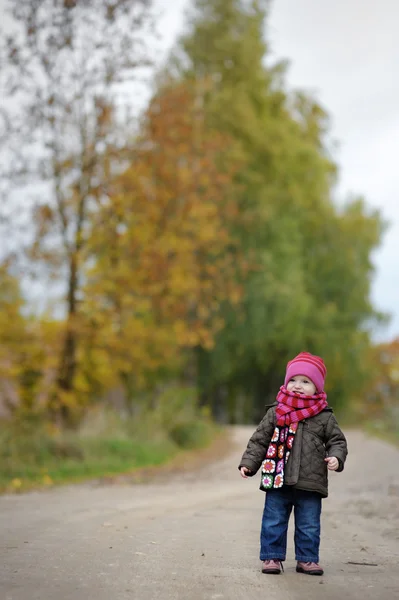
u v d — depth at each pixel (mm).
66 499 11375
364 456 21156
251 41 39219
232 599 4750
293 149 38469
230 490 13398
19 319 21578
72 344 21531
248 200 35875
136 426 24250
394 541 7434
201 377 39250
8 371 21188
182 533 7699
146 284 22312
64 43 20250
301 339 38438
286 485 5684
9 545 6750
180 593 4887
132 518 8898
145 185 22000
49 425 19875
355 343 42156
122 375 28719
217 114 36531
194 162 23984
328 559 6328
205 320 36781
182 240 23172
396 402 49469
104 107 20844
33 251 20703
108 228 21156
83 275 21625
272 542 5688
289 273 36562
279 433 5816
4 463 15750
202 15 40062
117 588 4996
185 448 25609
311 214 39875
